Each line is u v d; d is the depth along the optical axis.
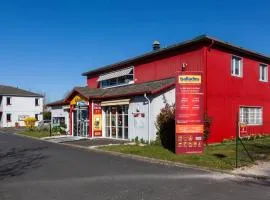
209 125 21.75
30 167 14.12
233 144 21.88
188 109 17.38
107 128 27.92
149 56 26.67
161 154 17.39
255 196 9.38
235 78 25.14
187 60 23.53
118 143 23.36
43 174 12.51
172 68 24.70
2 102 65.81
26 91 70.31
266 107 28.78
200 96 17.47
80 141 25.98
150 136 22.56
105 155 18.30
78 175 12.30
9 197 9.20
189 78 17.41
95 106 28.09
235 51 25.12
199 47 22.72
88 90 30.67
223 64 23.98
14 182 11.12
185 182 11.16
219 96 23.56
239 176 12.30
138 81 28.27
